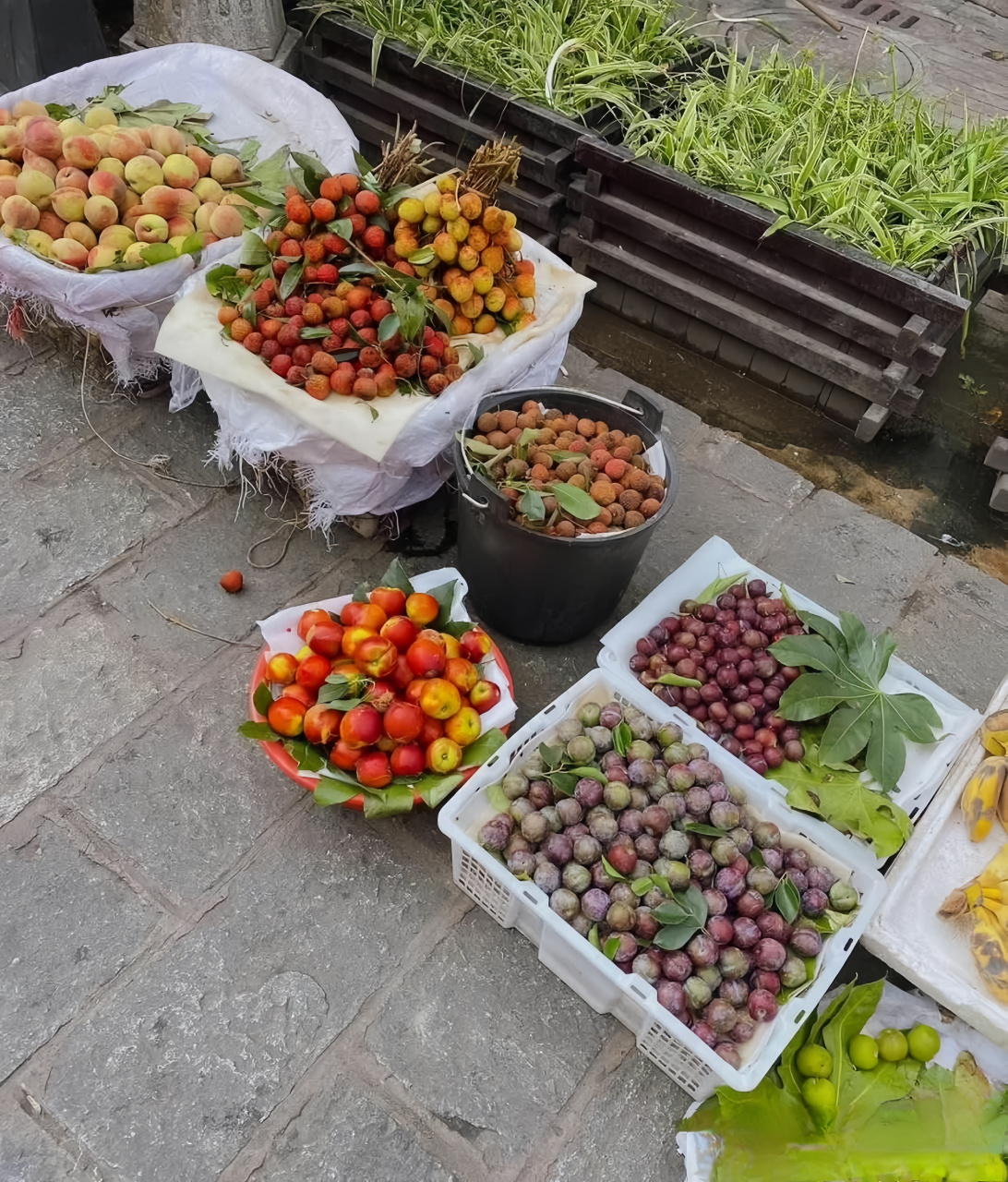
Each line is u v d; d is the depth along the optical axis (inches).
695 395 142.6
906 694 85.4
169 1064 73.2
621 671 86.6
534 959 81.5
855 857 78.4
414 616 84.6
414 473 106.0
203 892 82.1
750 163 135.9
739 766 82.0
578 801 76.4
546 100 138.7
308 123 124.3
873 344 126.3
